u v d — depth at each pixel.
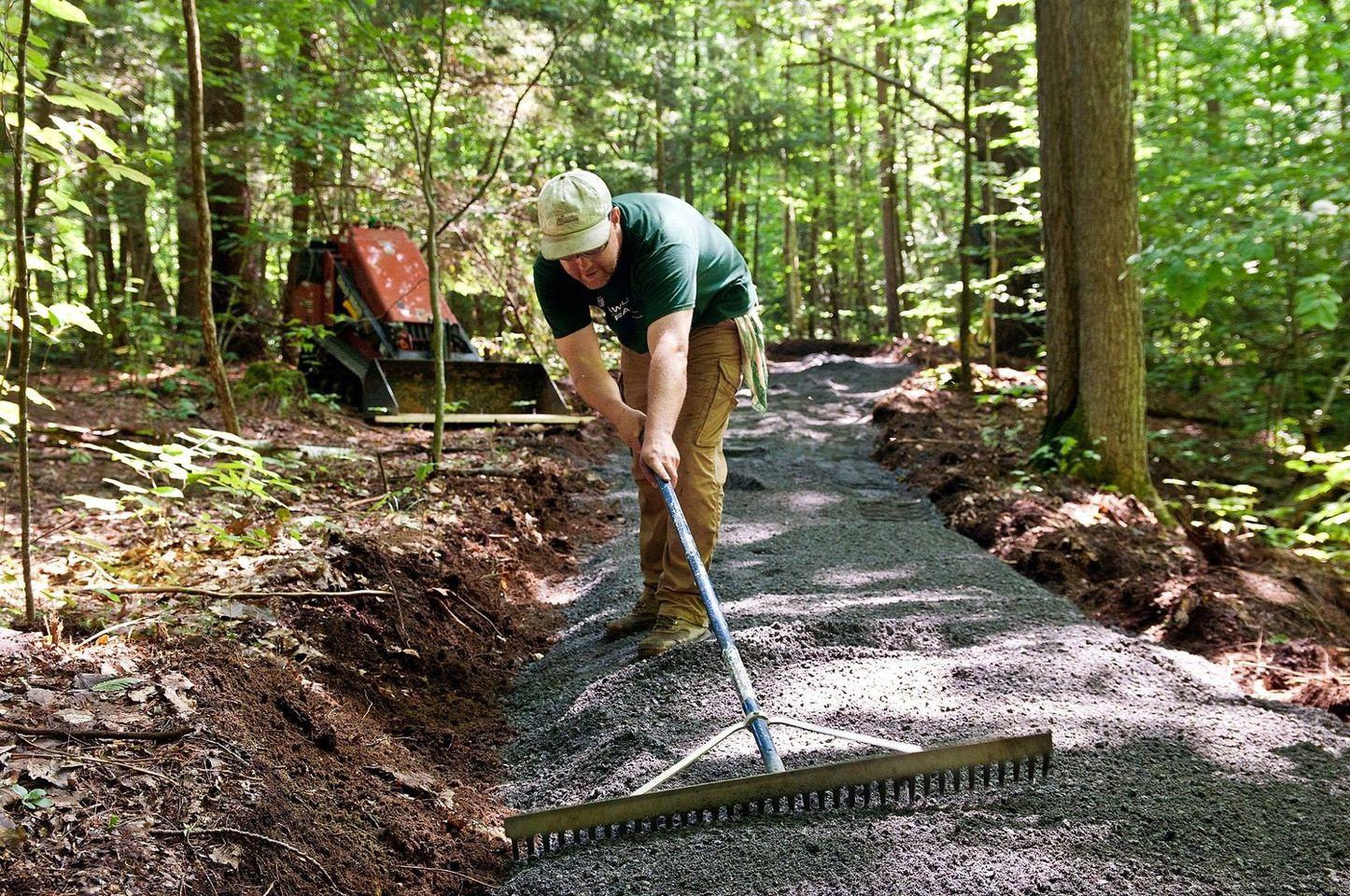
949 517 6.48
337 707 3.30
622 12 13.89
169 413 7.75
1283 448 8.65
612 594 4.89
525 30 10.59
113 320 10.09
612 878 2.53
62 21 7.43
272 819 2.44
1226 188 6.96
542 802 3.07
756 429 10.09
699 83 21.31
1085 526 5.75
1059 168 7.57
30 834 2.13
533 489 6.53
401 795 2.93
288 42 9.37
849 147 23.77
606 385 3.97
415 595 4.24
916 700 3.36
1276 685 3.85
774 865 2.49
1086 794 2.72
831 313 30.53
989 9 11.18
